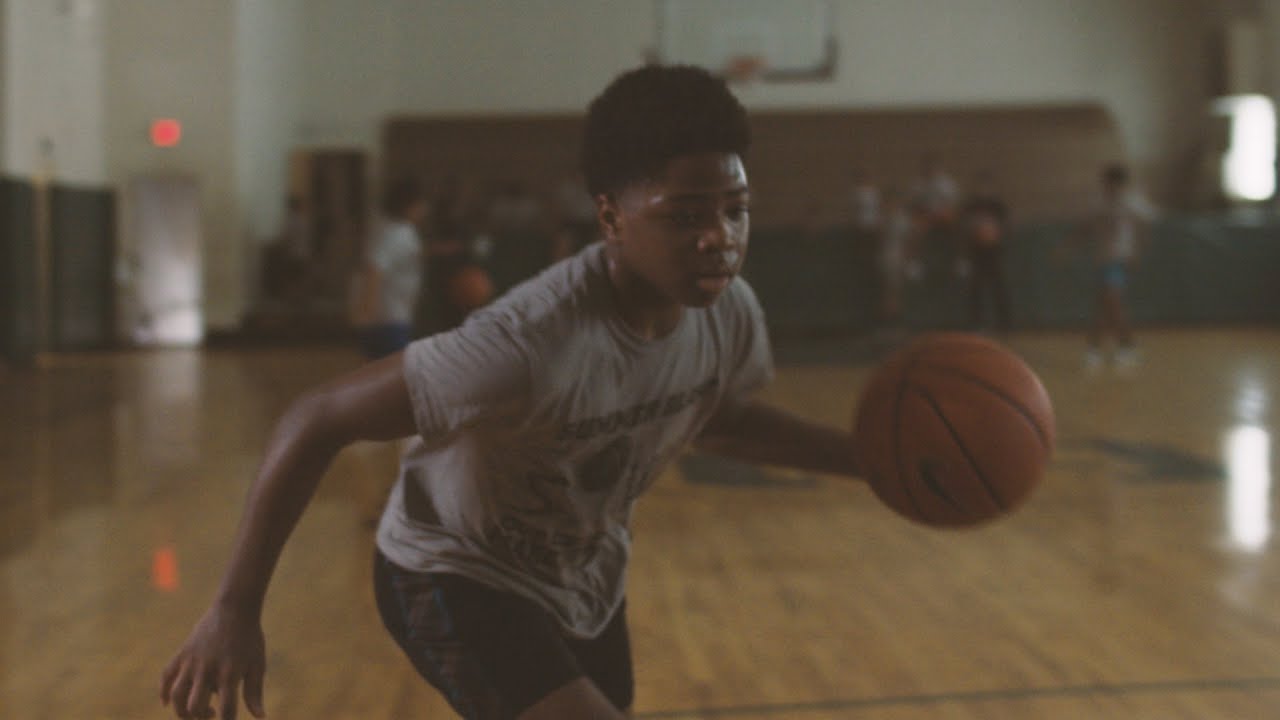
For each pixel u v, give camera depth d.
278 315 15.35
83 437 7.32
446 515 1.49
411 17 18.84
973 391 1.41
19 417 8.27
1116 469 5.75
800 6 19.05
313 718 2.69
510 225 14.47
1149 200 19.17
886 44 19.12
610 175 1.28
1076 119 18.53
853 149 17.91
